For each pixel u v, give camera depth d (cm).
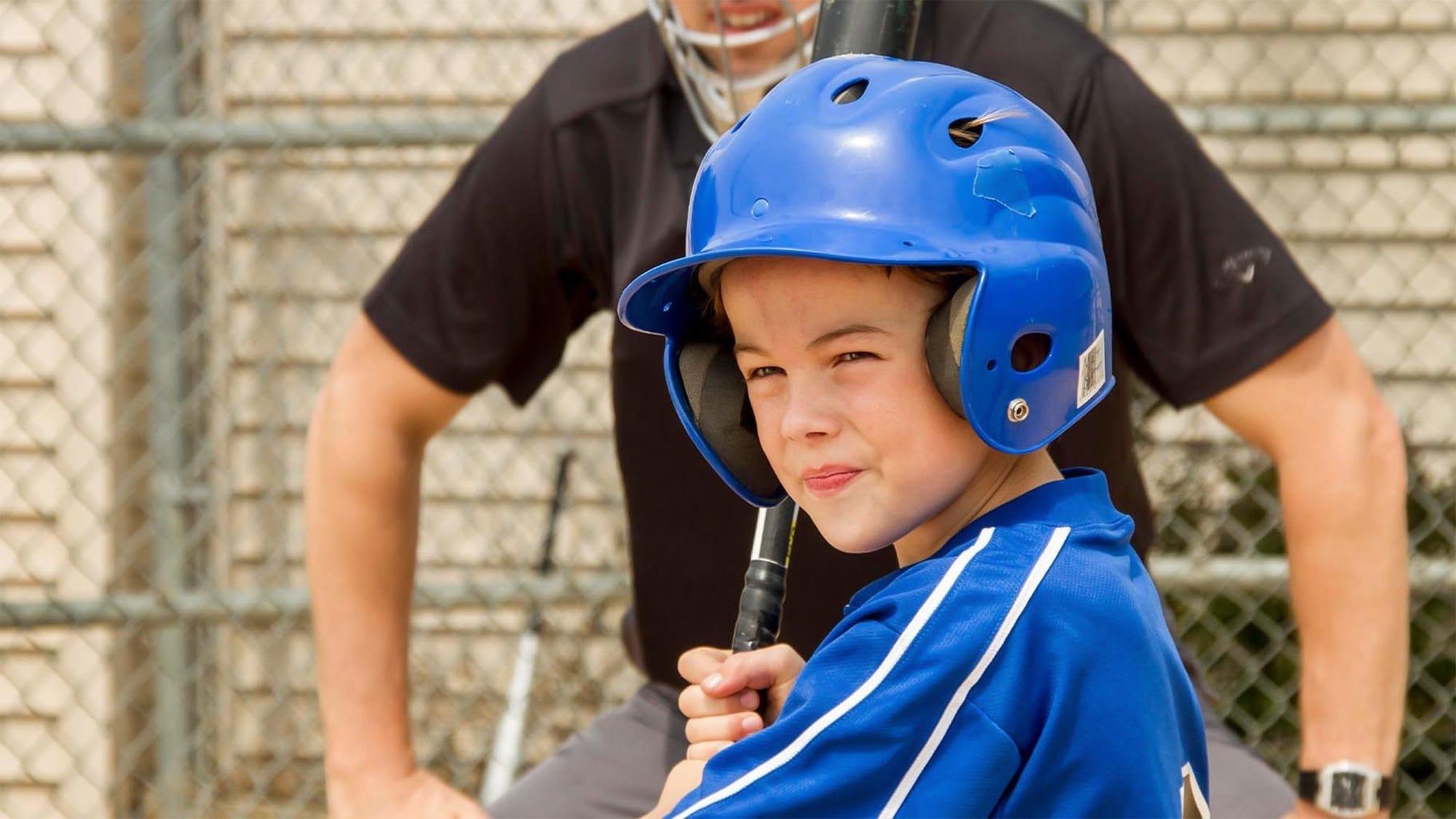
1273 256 684
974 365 434
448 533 1545
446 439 1545
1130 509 719
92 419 1563
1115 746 427
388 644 791
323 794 1524
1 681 1541
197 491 1386
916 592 436
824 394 451
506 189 751
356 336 799
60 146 1144
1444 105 1134
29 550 1558
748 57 700
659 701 830
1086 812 425
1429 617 1369
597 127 727
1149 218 677
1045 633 427
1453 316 1523
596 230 742
